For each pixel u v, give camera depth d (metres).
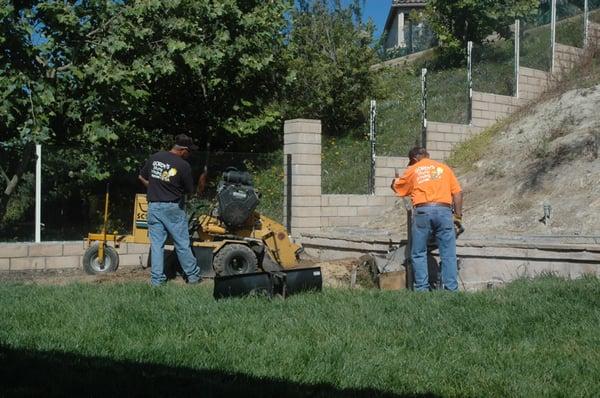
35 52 11.59
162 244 9.16
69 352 5.51
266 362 5.24
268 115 15.56
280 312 6.82
